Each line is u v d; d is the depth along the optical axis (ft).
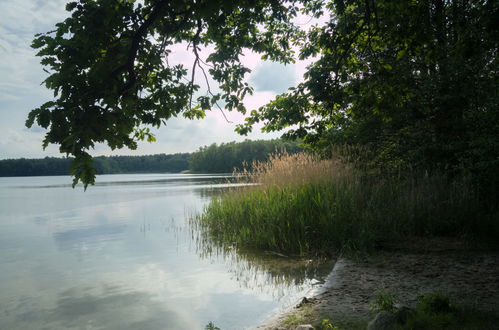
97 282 20.31
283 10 20.93
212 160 444.55
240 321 13.93
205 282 19.49
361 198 28.02
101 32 11.04
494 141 24.13
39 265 24.68
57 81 10.78
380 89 22.22
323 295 14.93
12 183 219.61
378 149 36.22
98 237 35.35
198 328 13.60
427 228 25.02
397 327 9.89
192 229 37.11
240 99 18.94
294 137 28.71
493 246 21.20
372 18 20.93
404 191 27.84
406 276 16.74
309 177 31.37
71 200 82.89
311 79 24.50
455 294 13.62
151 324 14.17
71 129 10.38
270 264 22.29
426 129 32.32
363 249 21.95
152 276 21.13
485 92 28.19
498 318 10.43
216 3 12.73
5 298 17.84
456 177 28.55
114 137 12.53
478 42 16.12
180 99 16.67
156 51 14.94
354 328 11.16
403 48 19.69
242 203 34.24
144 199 79.71
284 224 26.96
